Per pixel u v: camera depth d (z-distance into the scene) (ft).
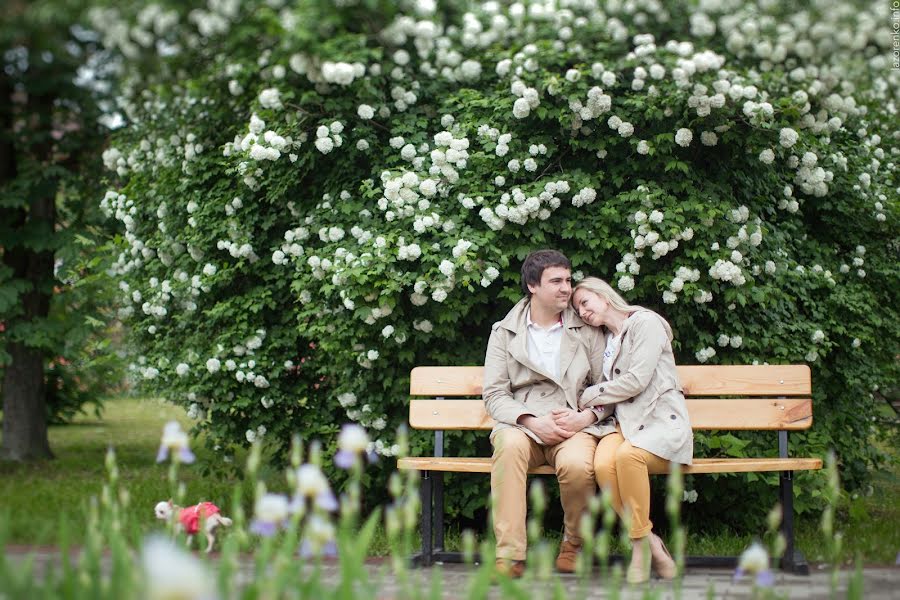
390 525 6.92
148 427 43.47
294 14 16.90
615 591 6.94
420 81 18.85
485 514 17.99
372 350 16.81
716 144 17.67
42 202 29.55
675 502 7.06
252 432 18.89
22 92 24.02
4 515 8.34
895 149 21.59
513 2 19.70
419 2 18.04
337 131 17.43
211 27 17.54
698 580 12.26
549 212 16.69
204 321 20.10
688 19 18.79
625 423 12.97
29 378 30.89
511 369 14.17
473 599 6.61
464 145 16.65
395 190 16.28
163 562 4.43
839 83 18.69
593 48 18.26
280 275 19.06
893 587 11.48
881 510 19.69
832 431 18.93
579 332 14.12
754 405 14.44
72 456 31.45
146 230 21.57
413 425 14.88
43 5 18.48
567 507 12.98
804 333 18.10
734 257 16.42
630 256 16.40
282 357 19.06
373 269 16.10
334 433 19.20
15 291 28.45
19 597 6.93
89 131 27.25
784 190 18.66
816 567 13.14
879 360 20.72
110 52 20.01
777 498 16.98
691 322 17.10
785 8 18.88
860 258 19.72
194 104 20.15
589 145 17.24
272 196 18.51
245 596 6.72
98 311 30.45
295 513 7.01
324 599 6.72
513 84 16.98
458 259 15.78
